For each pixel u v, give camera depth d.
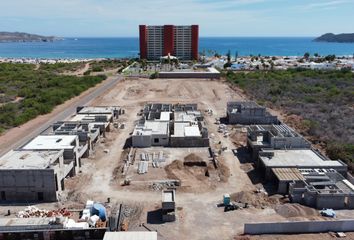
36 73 148.00
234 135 65.50
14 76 136.38
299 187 41.62
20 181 40.72
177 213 38.53
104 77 135.88
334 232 34.28
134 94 107.00
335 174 43.69
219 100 98.19
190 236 34.22
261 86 114.19
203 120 73.56
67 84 116.19
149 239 28.92
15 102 93.94
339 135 62.62
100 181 46.72
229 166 51.34
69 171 46.66
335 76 132.12
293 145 52.78
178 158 53.97
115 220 35.62
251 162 52.84
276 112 82.94
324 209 38.44
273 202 40.50
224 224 36.34
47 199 41.31
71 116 79.75
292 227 34.41
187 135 59.47
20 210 38.94
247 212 38.66
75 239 32.41
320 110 82.25
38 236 32.00
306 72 143.12
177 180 46.41
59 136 53.16
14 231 31.81
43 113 82.56
